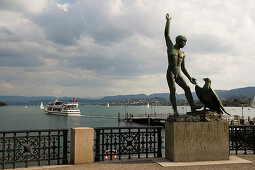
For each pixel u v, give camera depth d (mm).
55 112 116688
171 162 7371
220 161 7492
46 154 7238
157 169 6641
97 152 7738
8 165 15648
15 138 6848
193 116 7609
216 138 7629
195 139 7496
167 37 8297
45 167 6883
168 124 7840
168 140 7812
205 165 7055
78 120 80812
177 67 7996
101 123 68250
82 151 7305
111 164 7238
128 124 63750
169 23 8336
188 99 8164
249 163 7312
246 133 8930
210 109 8023
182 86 8062
